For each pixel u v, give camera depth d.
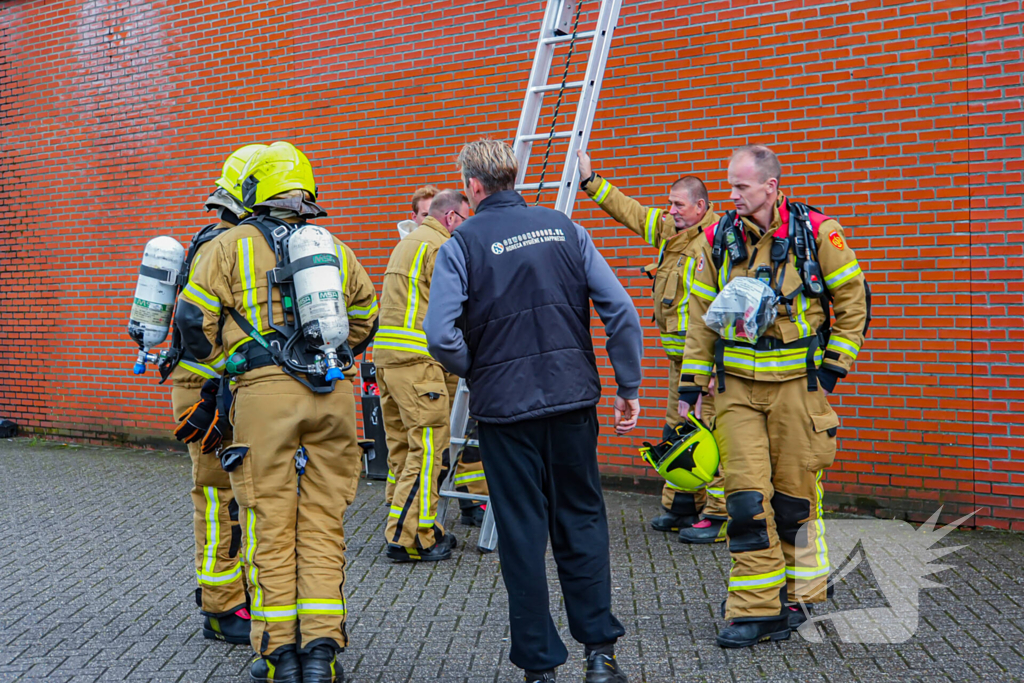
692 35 5.88
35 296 8.91
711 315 3.49
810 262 3.44
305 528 3.28
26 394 9.05
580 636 3.02
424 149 6.92
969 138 5.04
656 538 5.14
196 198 7.96
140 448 8.34
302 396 3.19
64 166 8.65
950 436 5.16
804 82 5.52
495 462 2.96
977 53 4.99
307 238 3.21
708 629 3.72
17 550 5.15
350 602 4.18
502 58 6.54
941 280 5.16
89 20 8.43
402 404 4.73
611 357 3.06
